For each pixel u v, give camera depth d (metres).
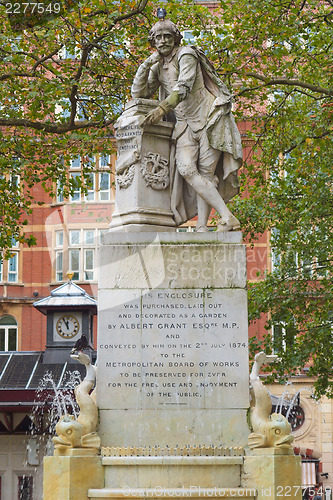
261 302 21.80
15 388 20.69
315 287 21.97
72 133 17.75
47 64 18.52
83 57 16.56
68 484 8.48
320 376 21.38
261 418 8.91
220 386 9.12
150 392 9.12
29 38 17.20
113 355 9.20
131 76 17.64
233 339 9.23
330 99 17.59
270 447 8.71
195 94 9.85
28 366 22.50
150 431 9.03
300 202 21.31
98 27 16.78
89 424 8.89
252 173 20.53
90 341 23.91
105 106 18.05
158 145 9.91
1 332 31.12
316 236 21.89
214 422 9.05
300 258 21.89
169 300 9.30
